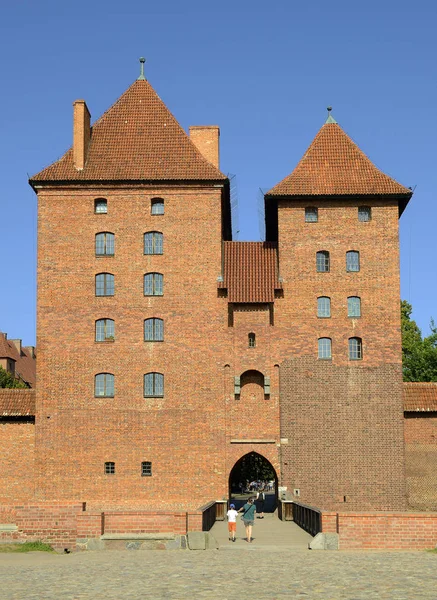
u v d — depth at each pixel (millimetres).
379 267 54281
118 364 52844
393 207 54906
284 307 53812
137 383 52625
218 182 54656
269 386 52875
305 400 52656
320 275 54219
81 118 55938
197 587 21703
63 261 54062
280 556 30281
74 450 51844
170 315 53469
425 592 20172
